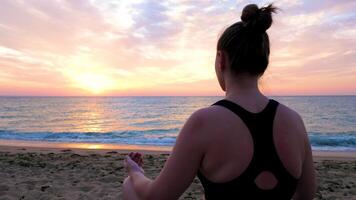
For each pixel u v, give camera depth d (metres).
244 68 1.28
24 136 23.98
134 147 17.61
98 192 6.30
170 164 1.25
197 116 1.25
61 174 7.87
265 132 1.22
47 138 22.89
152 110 69.94
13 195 6.04
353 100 109.75
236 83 1.30
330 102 94.56
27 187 6.59
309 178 1.40
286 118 1.28
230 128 1.21
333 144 19.73
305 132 1.37
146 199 1.27
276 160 1.21
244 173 1.19
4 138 22.75
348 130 30.94
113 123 41.72
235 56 1.28
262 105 1.27
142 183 1.32
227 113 1.23
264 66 1.30
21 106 85.88
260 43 1.28
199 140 1.22
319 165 9.89
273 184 1.21
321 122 39.47
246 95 1.28
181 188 1.24
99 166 8.97
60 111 66.56
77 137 23.58
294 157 1.26
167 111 66.56
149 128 34.25
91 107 82.25
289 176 1.24
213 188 1.23
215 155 1.21
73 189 6.54
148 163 9.70
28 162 9.42
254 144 1.20
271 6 1.29
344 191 6.55
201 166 1.26
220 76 1.38
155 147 17.59
